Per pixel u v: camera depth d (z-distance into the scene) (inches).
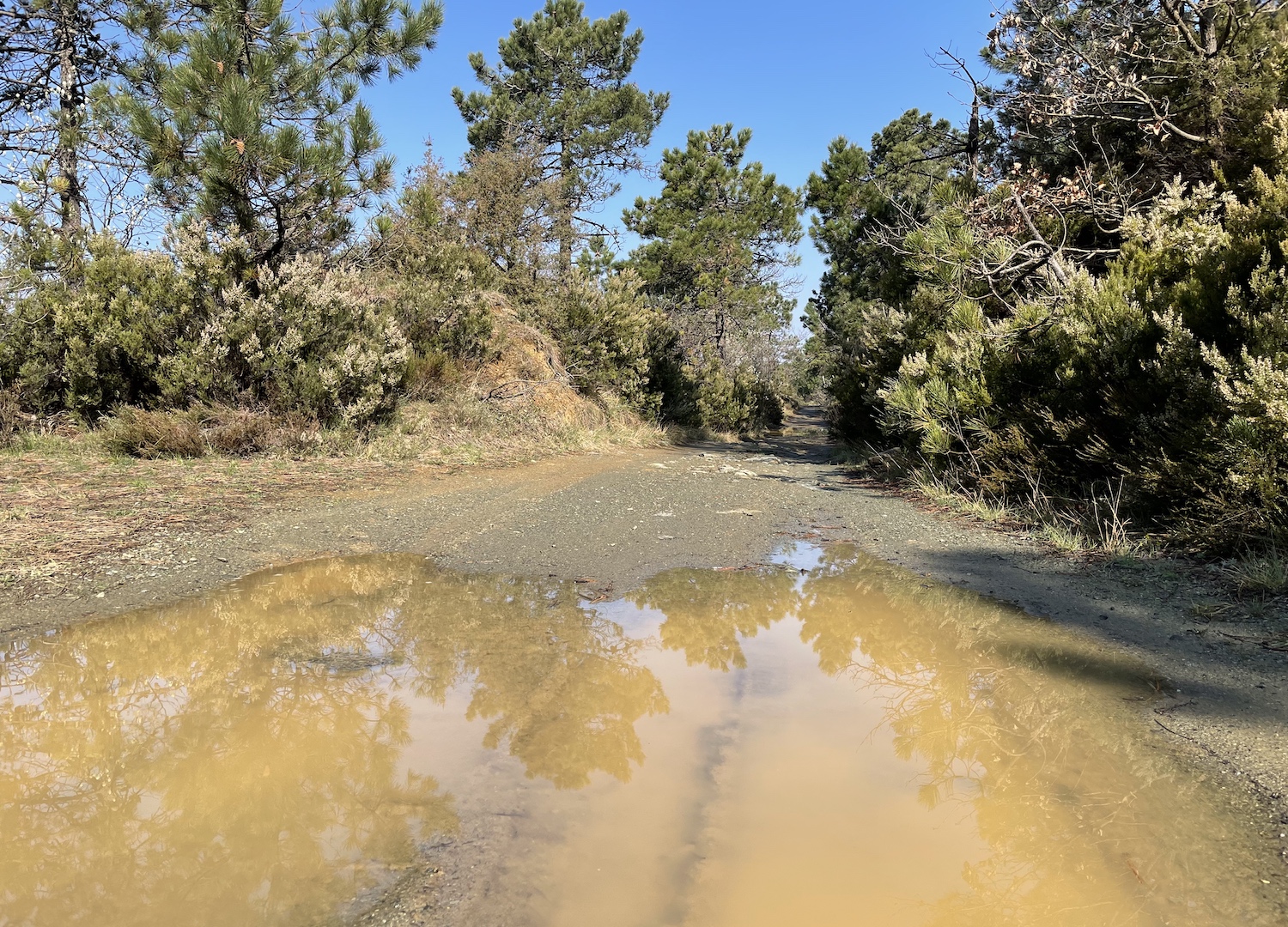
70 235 424.8
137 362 371.9
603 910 74.9
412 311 518.9
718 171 1037.2
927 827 90.8
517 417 518.3
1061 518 260.5
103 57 526.3
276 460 356.2
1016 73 465.1
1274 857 84.3
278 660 139.3
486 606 173.5
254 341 372.5
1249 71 353.4
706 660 144.9
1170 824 91.0
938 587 195.0
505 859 82.6
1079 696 127.8
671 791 97.7
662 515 286.7
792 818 92.4
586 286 662.5
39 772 100.9
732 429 935.0
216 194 388.8
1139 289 283.6
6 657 137.9
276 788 96.7
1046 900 77.5
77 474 296.2
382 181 426.9
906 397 366.9
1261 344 206.1
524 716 119.0
